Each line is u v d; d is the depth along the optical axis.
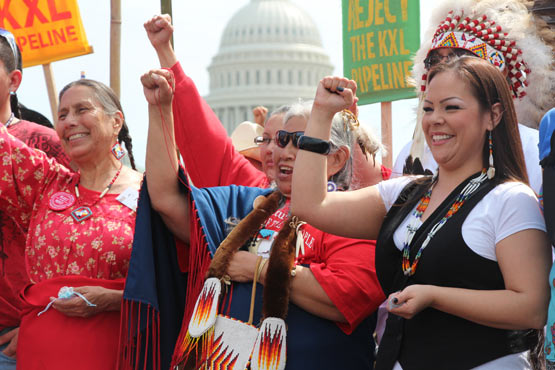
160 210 3.09
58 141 3.96
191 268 3.04
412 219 2.49
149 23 3.71
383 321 3.25
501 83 2.41
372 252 2.86
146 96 3.04
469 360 2.29
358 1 4.96
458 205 2.38
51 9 5.12
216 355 2.79
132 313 3.08
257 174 3.84
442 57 3.31
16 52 4.02
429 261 2.35
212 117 3.77
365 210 2.66
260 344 2.72
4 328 3.78
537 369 2.39
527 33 3.36
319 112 2.60
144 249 3.06
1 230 3.74
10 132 3.93
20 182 3.49
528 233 2.26
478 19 3.29
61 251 3.31
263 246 2.96
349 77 5.03
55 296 3.24
